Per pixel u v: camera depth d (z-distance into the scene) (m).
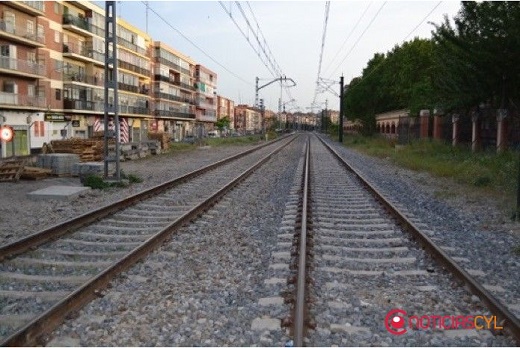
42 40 46.31
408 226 9.45
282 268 7.09
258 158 31.59
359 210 11.93
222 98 162.00
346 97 74.69
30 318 5.28
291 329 4.95
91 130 57.06
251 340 4.80
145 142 34.72
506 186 15.30
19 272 6.96
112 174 18.48
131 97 72.19
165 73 88.00
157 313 5.48
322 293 6.11
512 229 10.11
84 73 56.66
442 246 8.56
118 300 5.85
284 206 12.58
